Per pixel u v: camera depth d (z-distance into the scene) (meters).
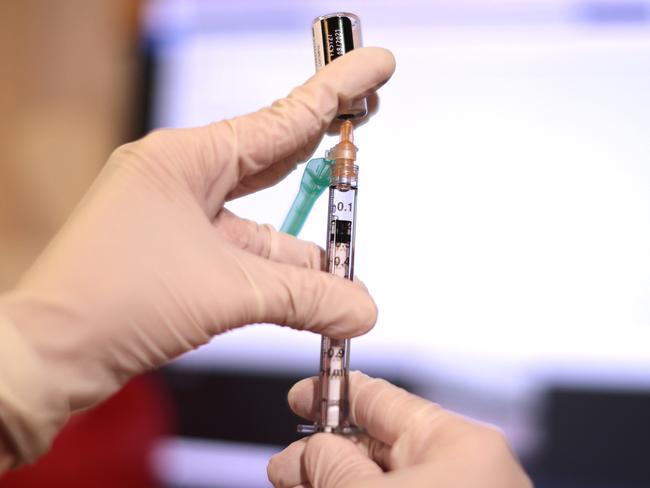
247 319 0.30
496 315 0.54
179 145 0.31
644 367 0.52
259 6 0.62
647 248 0.52
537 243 0.54
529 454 0.52
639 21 0.54
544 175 0.54
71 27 0.68
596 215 0.53
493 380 0.53
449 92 0.57
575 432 0.52
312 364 0.57
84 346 0.28
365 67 0.32
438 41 0.57
